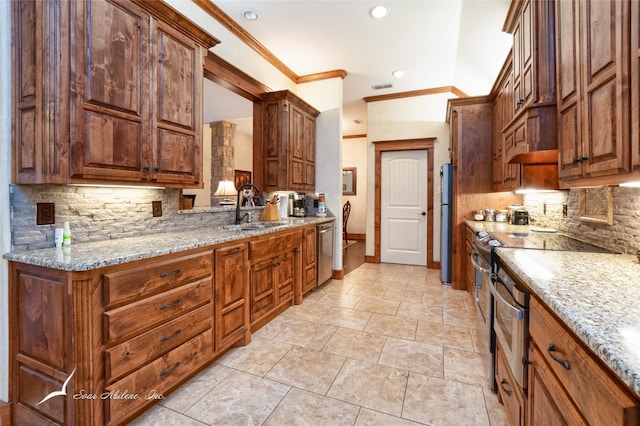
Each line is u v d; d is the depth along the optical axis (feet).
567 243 6.56
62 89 4.67
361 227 27.09
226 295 7.04
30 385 4.80
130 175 5.68
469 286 11.69
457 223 12.80
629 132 3.28
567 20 4.82
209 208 9.21
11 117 4.96
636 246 5.05
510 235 7.91
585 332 2.31
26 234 5.15
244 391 5.91
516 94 8.03
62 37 4.67
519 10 7.61
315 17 9.66
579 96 4.42
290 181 11.94
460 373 6.52
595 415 2.28
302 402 5.60
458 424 5.04
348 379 6.30
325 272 12.87
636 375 1.73
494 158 12.25
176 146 6.62
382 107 16.98
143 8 5.89
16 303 4.93
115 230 6.54
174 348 5.62
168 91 6.43
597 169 3.93
